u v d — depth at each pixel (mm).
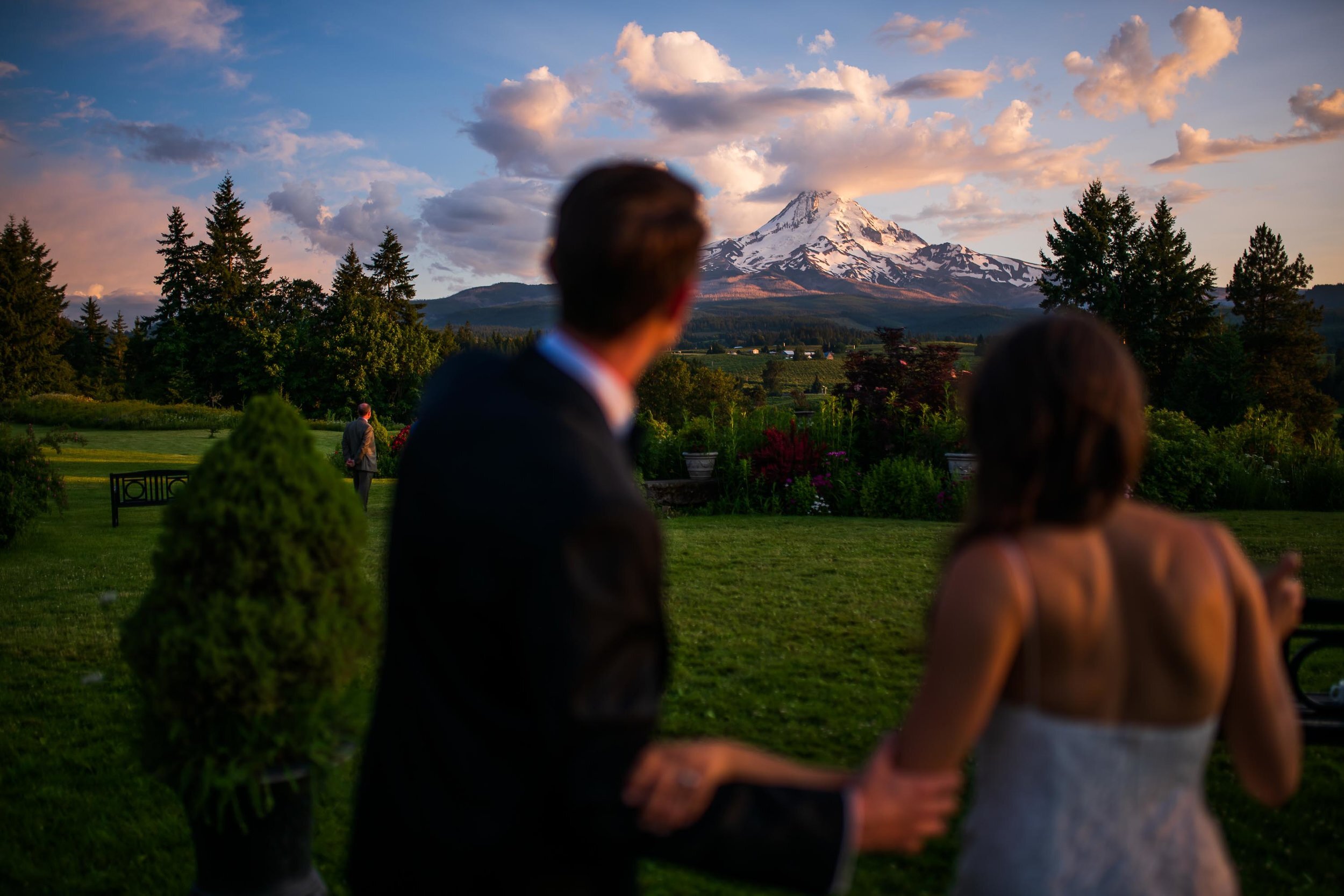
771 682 4988
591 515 991
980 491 1221
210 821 2303
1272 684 1216
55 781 3846
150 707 2367
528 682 999
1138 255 51688
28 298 75125
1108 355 1188
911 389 14438
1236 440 16016
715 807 998
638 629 1021
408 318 87562
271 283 78062
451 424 1155
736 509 13633
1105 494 1149
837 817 1030
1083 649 1113
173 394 67750
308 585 2359
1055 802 1107
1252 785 1267
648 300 1173
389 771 1151
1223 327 50750
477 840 1038
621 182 1188
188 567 2336
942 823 1107
